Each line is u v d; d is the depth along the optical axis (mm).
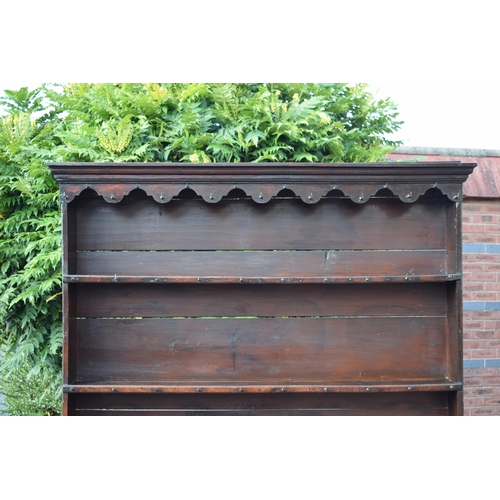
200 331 1914
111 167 1715
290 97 2287
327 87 2318
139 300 1909
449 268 1888
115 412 1903
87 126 2096
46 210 2271
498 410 3133
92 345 1894
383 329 1927
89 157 2076
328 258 1920
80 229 1893
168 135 2104
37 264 2168
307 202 1762
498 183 3135
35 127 2393
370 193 1770
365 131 2320
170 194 1749
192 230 1912
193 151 2051
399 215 1928
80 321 1892
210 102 2209
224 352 1912
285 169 1735
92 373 1892
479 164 3184
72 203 1848
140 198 1904
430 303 1936
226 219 1918
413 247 1925
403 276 1795
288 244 1920
